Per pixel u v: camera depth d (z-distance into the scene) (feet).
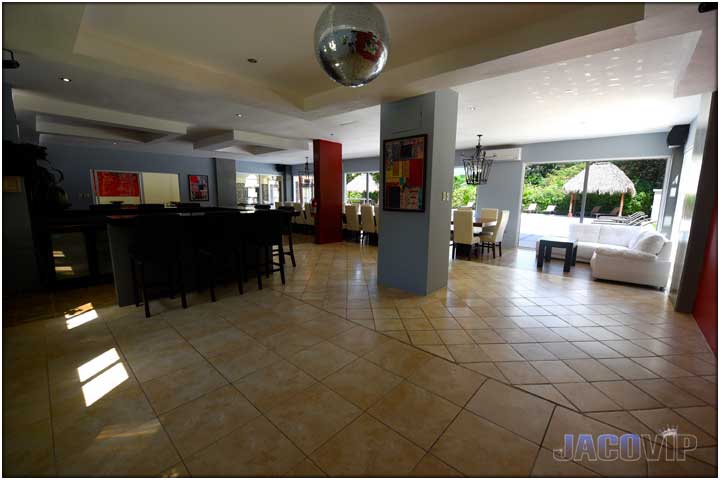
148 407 5.61
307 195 41.16
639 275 13.10
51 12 6.05
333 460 4.53
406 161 11.49
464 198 31.42
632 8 5.88
